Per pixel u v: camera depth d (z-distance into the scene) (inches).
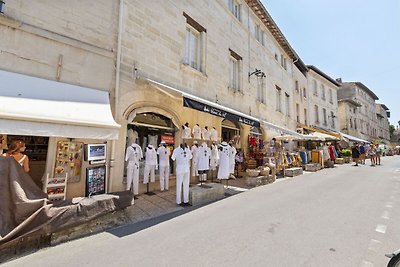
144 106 267.0
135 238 139.7
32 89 171.6
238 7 505.0
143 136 277.7
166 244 130.0
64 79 203.5
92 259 113.4
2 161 132.1
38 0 194.4
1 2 175.6
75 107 178.9
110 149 231.1
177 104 312.7
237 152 416.5
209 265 106.7
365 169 540.1
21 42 183.8
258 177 324.5
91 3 227.5
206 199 231.8
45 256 116.9
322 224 161.5
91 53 223.1
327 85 1057.5
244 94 477.1
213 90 385.4
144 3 277.6
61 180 187.6
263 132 532.7
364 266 104.9
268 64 597.6
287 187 308.5
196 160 306.7
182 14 333.7
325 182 348.5
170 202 229.1
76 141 211.3
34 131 140.5
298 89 805.9
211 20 394.9
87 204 147.6
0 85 157.1
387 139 2090.3
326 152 616.4
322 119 972.6
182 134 313.9
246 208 204.1
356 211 192.7
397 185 319.6
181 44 327.6
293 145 704.4
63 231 135.6
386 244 128.6
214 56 394.9
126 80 249.6
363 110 1518.2
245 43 499.2
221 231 149.1
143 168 273.6
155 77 282.7
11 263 109.7
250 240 134.5
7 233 121.2
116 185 232.7
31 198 136.0
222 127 422.6
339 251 120.2
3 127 129.3
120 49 244.8
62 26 206.1
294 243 130.2
